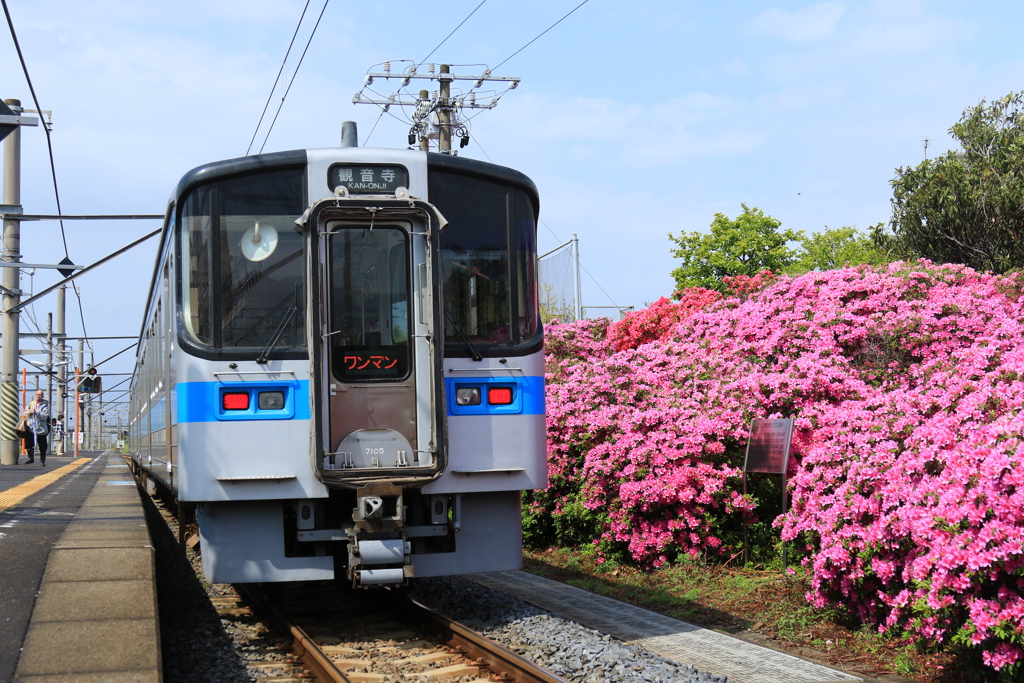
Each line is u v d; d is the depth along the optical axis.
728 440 9.45
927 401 7.18
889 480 6.34
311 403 6.12
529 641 6.21
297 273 6.41
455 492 6.46
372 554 6.12
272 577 6.30
